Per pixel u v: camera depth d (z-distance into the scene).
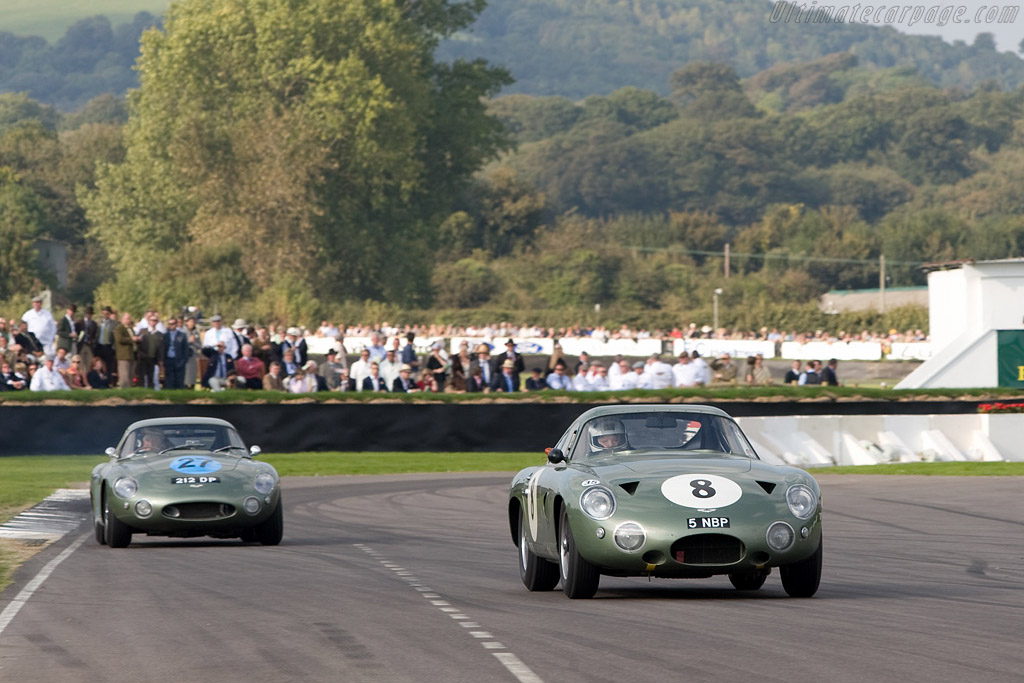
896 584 27.58
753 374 90.12
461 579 28.81
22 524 41.88
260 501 36.00
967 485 55.66
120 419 69.50
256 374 79.31
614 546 23.56
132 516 35.19
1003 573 29.53
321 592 26.50
